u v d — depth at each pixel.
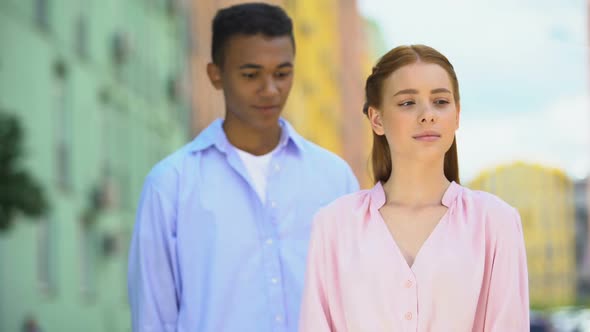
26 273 12.68
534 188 70.00
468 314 2.67
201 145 3.79
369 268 2.73
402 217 2.77
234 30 3.71
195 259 3.69
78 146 14.80
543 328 29.28
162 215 3.70
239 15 3.71
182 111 21.67
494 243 2.72
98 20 16.08
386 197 2.83
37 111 13.38
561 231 69.81
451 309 2.66
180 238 3.70
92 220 15.23
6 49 12.77
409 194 2.79
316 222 2.88
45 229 13.41
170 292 3.71
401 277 2.68
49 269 13.51
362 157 44.75
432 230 2.74
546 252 70.00
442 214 2.75
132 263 3.77
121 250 16.98
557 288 69.00
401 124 2.73
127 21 17.73
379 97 2.81
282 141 3.83
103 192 15.64
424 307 2.67
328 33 39.25
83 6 15.38
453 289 2.66
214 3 23.02
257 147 3.80
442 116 2.71
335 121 40.56
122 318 16.92
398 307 2.68
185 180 3.73
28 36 13.34
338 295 2.83
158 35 19.89
